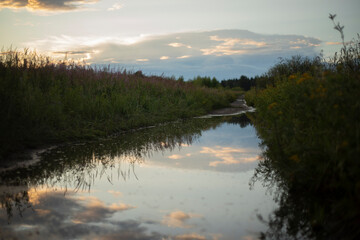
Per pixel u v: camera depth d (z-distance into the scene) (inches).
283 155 135.6
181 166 164.6
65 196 114.5
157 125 353.4
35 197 112.6
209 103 613.0
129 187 127.5
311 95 121.3
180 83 669.9
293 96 145.3
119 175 145.9
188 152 202.1
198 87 758.5
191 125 358.9
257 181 137.5
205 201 111.6
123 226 88.7
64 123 243.3
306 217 96.7
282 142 142.6
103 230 85.5
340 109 109.9
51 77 322.0
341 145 97.3
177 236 83.1
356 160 88.4
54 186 126.5
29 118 213.3
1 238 79.0
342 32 135.3
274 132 153.0
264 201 111.8
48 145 206.1
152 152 201.2
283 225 91.1
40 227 86.5
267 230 87.9
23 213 96.9
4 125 176.9
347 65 169.9
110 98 355.9
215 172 152.6
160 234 84.0
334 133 107.7
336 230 86.5
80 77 381.1
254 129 322.3
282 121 150.6
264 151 204.2
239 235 84.8
